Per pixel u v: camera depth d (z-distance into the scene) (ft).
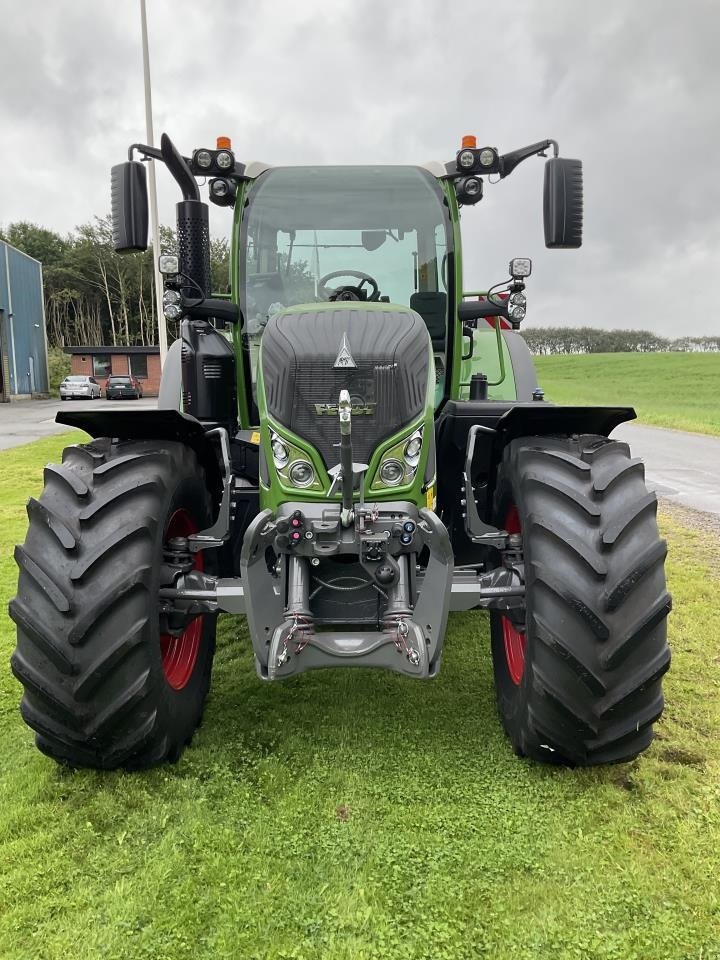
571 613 8.00
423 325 10.30
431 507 9.81
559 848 7.59
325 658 8.72
